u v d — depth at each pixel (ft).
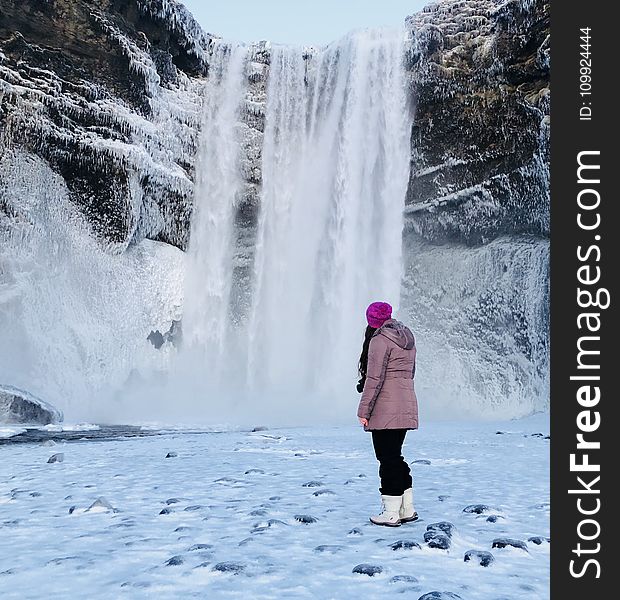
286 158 113.29
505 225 96.22
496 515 15.47
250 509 16.80
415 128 102.06
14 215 84.94
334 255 107.76
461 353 98.58
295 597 9.61
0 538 13.83
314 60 115.34
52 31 87.66
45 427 59.88
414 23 101.65
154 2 98.12
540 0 85.10
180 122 106.63
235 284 112.98
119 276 98.32
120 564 11.56
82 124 91.50
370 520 15.02
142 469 26.03
